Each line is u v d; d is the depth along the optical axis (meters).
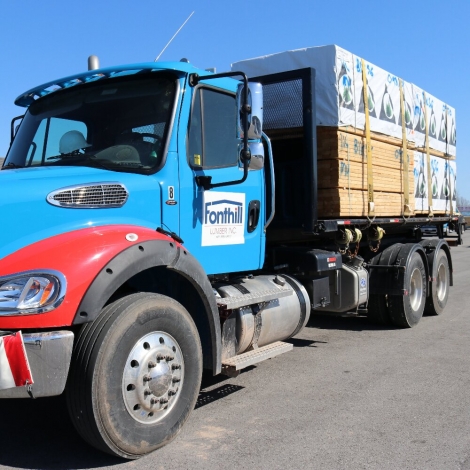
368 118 7.07
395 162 7.93
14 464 3.70
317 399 5.00
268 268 6.42
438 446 3.99
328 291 6.79
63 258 3.43
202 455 3.83
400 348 6.89
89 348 3.41
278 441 4.07
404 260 7.93
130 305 3.62
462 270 15.95
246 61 7.01
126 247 3.67
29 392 3.24
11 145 5.18
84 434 3.50
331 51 6.36
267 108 6.34
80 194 3.85
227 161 4.98
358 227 7.23
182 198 4.51
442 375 5.71
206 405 4.87
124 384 3.56
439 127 9.93
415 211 8.66
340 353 6.67
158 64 4.52
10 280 3.33
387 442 4.06
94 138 4.66
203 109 4.75
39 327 3.27
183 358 4.00
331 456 3.82
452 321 8.66
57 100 5.02
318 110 6.41
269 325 5.40
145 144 4.45
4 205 3.53
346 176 6.54
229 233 5.05
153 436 3.75
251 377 5.71
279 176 6.24
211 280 5.22
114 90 4.74
